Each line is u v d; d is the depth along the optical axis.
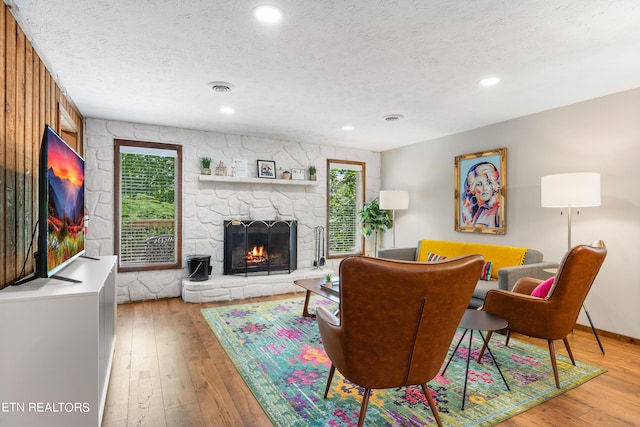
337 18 2.03
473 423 1.87
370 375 1.67
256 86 3.13
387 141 5.46
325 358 2.72
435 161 5.20
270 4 1.89
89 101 3.53
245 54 2.50
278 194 5.36
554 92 3.26
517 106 3.67
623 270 3.19
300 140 5.40
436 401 2.10
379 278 1.53
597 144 3.37
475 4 1.89
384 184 6.26
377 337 1.62
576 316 2.39
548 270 3.37
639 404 2.08
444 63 2.65
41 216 1.62
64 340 1.51
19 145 2.04
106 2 1.87
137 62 2.63
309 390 2.22
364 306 1.59
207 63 2.65
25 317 1.47
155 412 1.97
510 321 2.50
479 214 4.47
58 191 1.84
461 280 1.60
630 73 2.82
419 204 5.48
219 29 2.16
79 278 1.85
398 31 2.18
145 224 4.50
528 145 3.96
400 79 2.96
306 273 5.18
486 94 3.32
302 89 3.21
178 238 4.63
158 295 4.52
